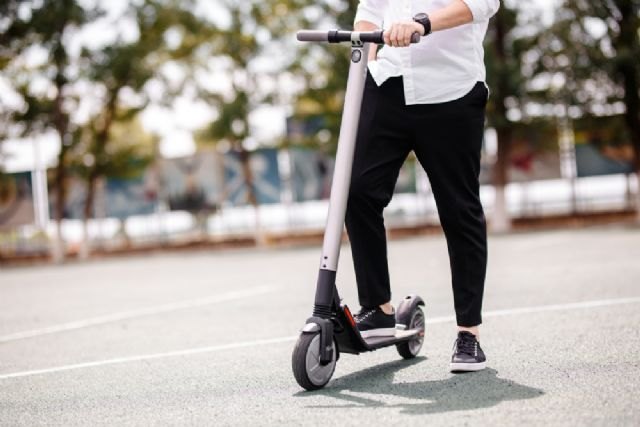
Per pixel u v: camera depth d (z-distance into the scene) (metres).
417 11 3.03
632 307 4.35
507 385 2.66
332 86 20.67
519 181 21.30
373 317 3.12
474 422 2.20
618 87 19.64
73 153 22.78
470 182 3.07
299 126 21.92
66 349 4.32
